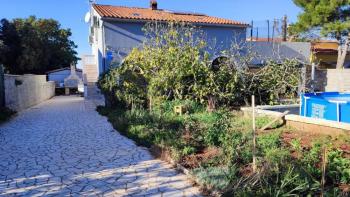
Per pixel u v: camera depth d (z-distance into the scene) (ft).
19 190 19.16
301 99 37.88
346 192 16.49
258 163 19.99
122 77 51.90
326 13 76.48
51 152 27.30
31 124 43.09
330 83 61.57
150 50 50.08
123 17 66.08
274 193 15.85
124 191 18.62
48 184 19.99
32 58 144.87
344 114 31.78
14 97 59.11
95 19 78.74
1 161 24.86
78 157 25.62
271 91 49.62
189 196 17.67
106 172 21.90
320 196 15.97
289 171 17.17
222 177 18.86
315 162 20.12
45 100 100.48
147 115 40.47
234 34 72.38
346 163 19.36
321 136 27.30
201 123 34.81
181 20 68.90
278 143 25.09
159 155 25.18
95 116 50.03
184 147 25.43
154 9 82.79
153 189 18.78
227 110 43.39
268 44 73.56
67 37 174.19
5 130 38.37
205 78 46.57
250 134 26.81
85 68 91.20
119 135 33.88
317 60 90.07
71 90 151.23
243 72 49.06
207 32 73.51
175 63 46.50
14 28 144.05
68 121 45.09
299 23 82.12
